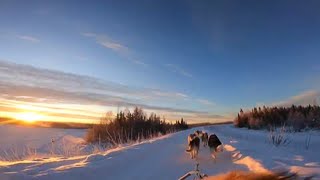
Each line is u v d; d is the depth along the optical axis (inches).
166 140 882.8
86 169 381.7
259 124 2349.9
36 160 450.3
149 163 484.1
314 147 873.5
